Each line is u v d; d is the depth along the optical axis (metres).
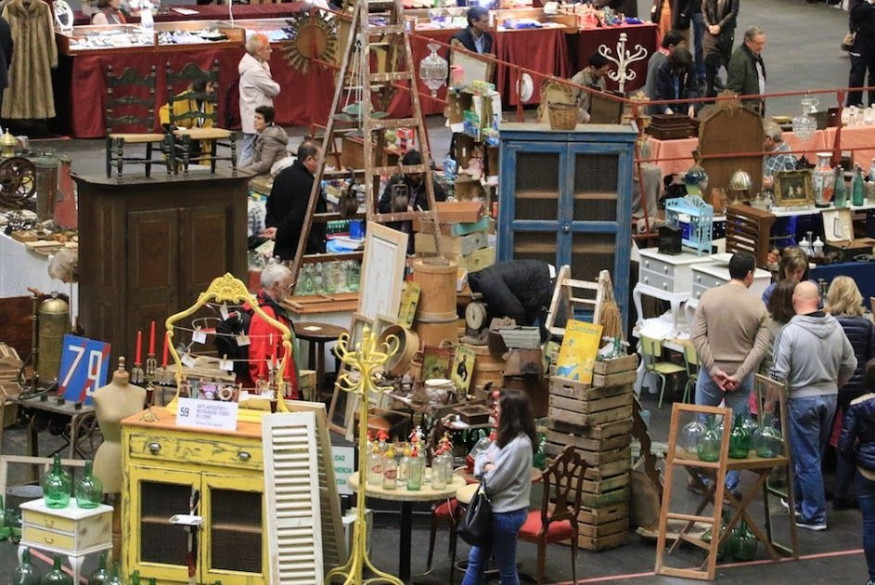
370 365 12.65
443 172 21.22
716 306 15.04
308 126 27.95
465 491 13.16
